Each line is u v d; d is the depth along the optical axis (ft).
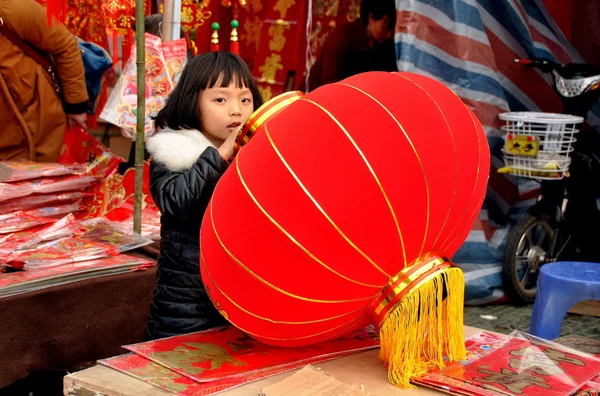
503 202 12.50
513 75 12.21
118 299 6.95
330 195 3.43
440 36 10.87
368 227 3.49
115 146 14.07
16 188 7.59
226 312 3.97
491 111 11.57
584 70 11.53
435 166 3.58
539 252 12.21
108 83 11.16
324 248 3.49
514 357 4.30
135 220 8.07
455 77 11.13
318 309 3.73
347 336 4.73
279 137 3.56
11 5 8.76
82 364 6.81
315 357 4.30
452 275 3.83
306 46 13.35
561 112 12.63
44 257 6.77
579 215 12.16
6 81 9.11
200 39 12.77
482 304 12.16
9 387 7.55
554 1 12.80
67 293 6.50
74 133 10.06
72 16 10.54
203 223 3.96
